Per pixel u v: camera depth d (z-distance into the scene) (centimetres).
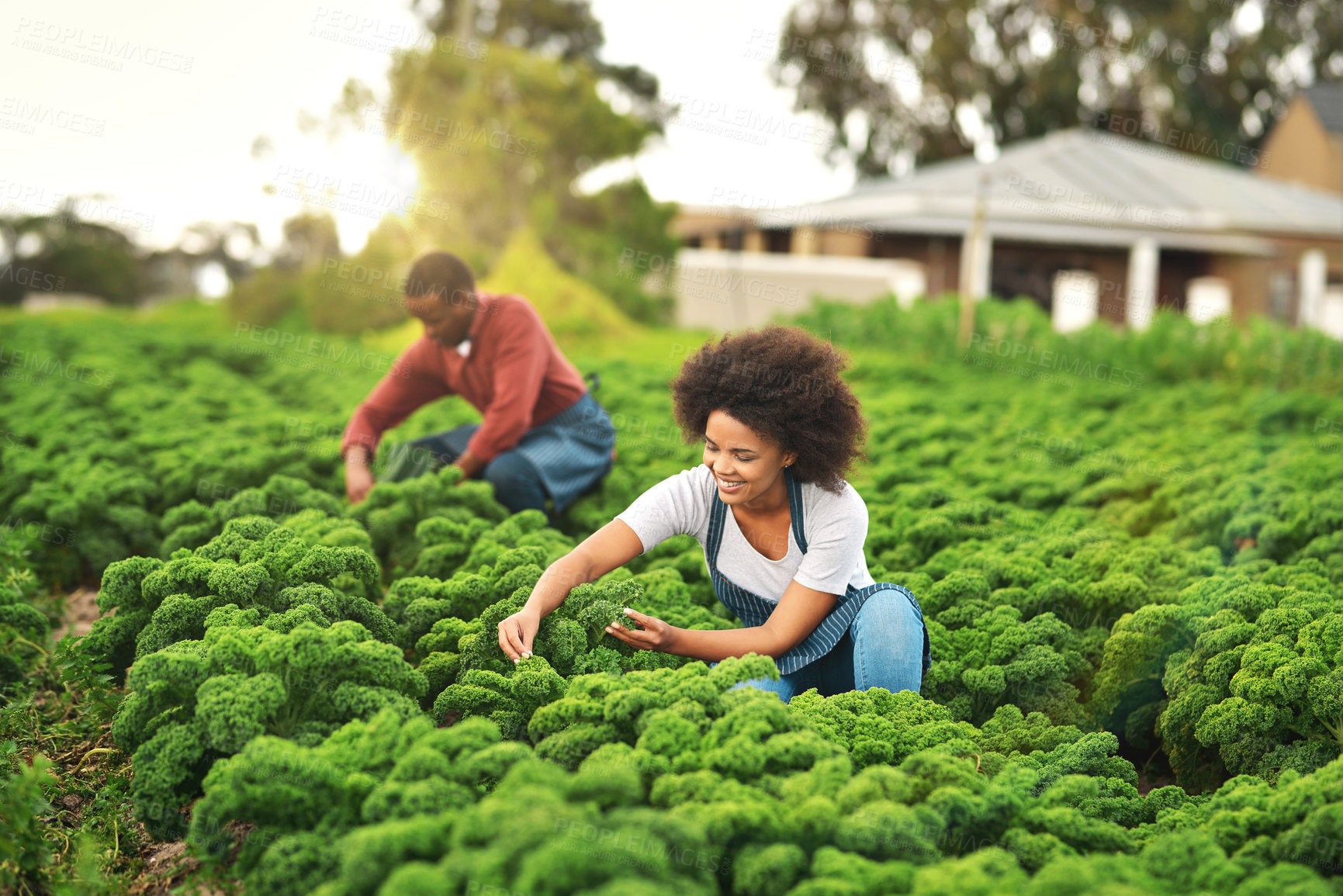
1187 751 342
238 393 955
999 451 716
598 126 1867
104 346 1198
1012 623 379
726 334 319
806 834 222
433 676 317
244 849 242
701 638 313
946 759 257
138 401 845
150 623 324
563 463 525
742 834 221
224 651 273
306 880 223
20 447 667
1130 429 838
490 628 322
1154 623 366
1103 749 302
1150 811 286
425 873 192
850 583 330
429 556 423
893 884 207
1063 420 877
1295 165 3184
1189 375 1230
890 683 314
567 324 1639
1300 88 3194
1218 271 2228
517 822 198
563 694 290
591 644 328
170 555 443
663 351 1586
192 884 260
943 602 404
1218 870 228
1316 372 1162
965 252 1955
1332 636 324
